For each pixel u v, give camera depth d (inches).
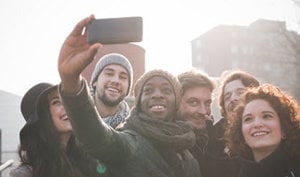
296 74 446.0
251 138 54.4
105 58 86.2
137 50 235.6
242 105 57.4
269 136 53.4
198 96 73.8
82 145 47.6
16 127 858.8
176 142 57.0
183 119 74.2
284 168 52.3
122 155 51.5
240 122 57.2
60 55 41.3
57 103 57.9
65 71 41.3
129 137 54.1
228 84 78.3
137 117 58.6
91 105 45.6
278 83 454.6
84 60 40.4
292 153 53.1
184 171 59.0
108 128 50.1
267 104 54.4
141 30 40.9
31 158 56.4
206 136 73.6
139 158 53.4
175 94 60.8
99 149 47.9
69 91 43.7
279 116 54.4
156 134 55.9
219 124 77.3
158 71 60.3
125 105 87.3
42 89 61.3
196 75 74.8
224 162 69.7
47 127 56.9
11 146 821.9
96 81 87.7
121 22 41.1
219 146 73.9
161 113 59.1
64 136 59.5
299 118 54.5
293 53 456.1
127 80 87.1
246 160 55.1
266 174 52.4
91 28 40.9
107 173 54.9
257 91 56.1
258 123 53.8
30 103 60.8
